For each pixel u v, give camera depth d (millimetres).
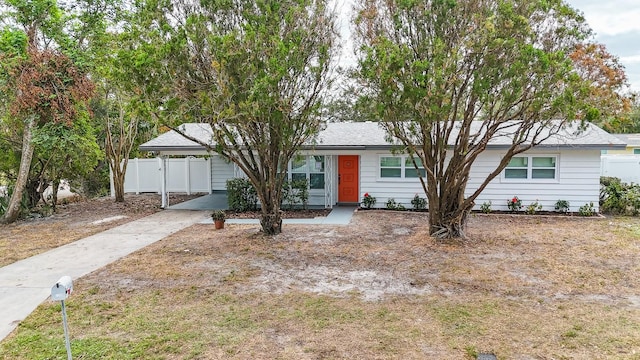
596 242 9312
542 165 13172
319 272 7426
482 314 5500
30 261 8461
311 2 8922
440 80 7305
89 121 15070
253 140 9672
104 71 11539
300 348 4637
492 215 12898
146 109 8344
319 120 9945
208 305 5949
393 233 10508
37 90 11641
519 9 7676
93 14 13898
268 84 7789
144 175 20047
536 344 4664
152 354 4559
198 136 15086
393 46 7742
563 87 7477
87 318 5559
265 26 8383
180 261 8242
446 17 7934
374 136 14656
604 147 12211
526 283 6688
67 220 13375
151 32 8000
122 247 9555
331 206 14859
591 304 5812
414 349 4582
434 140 9406
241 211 14414
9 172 15328
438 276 7098
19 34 11688
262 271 7516
